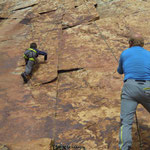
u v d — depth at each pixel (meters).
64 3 9.00
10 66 5.24
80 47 5.82
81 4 8.72
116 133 3.09
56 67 4.95
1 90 4.31
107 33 6.41
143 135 3.01
